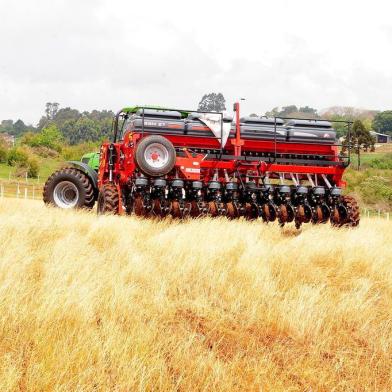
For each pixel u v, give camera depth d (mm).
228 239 9320
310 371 4840
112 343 4473
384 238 11617
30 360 4176
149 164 12961
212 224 10836
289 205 13188
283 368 4898
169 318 5625
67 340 4434
